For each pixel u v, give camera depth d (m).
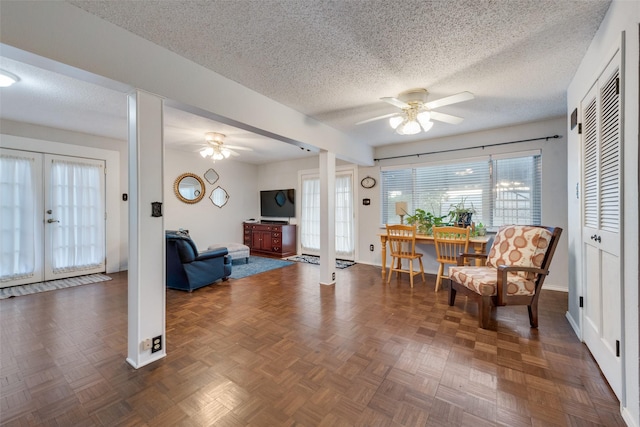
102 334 2.41
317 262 5.57
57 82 2.51
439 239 3.70
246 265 5.29
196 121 3.62
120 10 1.62
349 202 5.68
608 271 1.72
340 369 1.88
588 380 1.74
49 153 4.00
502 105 3.18
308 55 2.13
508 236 2.96
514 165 3.96
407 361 1.97
